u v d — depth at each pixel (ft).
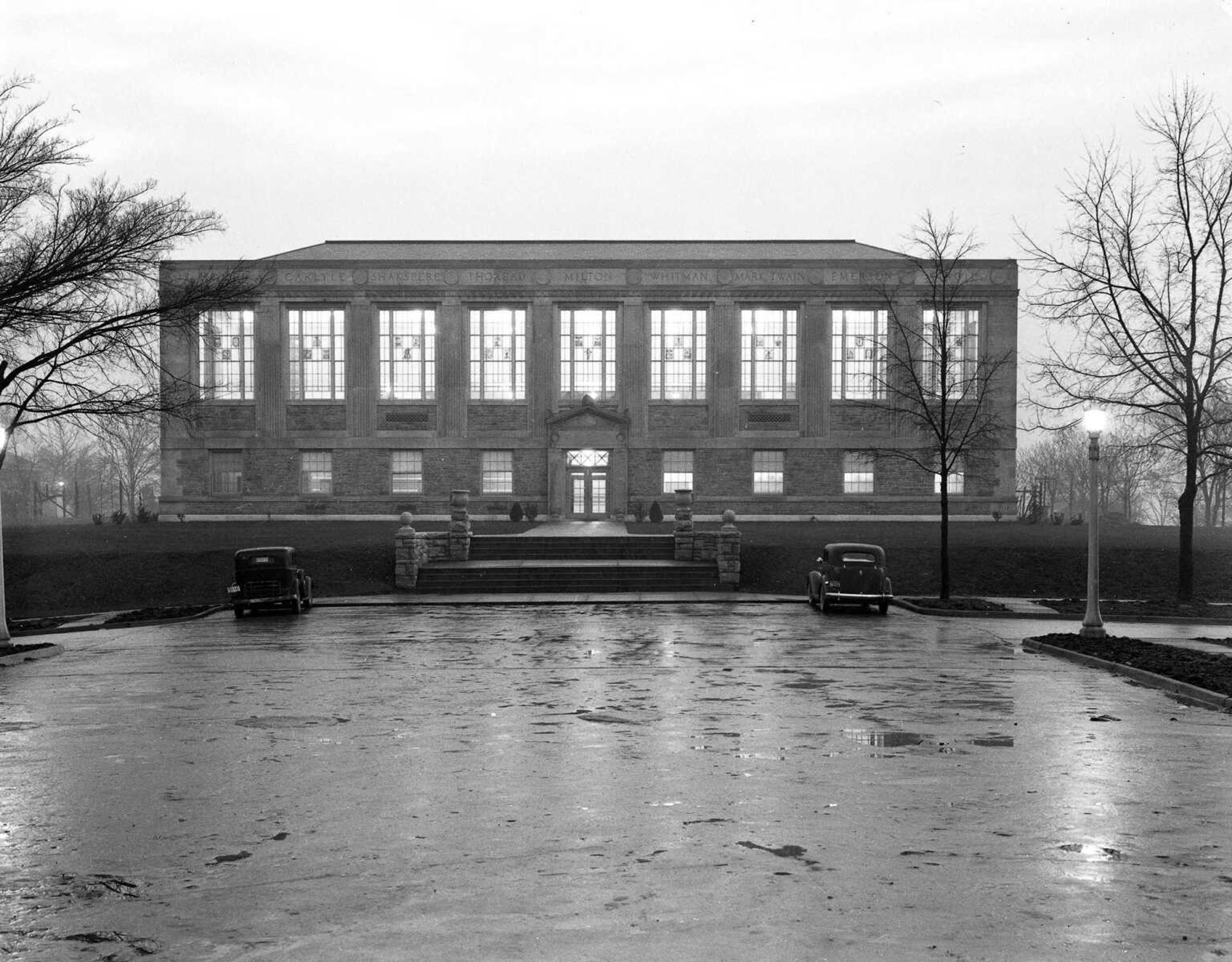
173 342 211.82
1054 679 60.18
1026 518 227.40
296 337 213.66
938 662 68.13
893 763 38.27
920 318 209.56
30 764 39.42
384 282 211.82
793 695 54.54
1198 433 108.88
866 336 209.15
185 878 25.99
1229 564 131.13
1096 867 26.32
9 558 134.62
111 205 93.09
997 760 38.73
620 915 23.03
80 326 96.63
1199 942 21.45
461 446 212.23
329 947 21.45
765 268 211.82
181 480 213.25
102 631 96.53
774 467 213.25
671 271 211.82
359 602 115.24
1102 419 80.28
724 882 25.17
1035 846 28.04
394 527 183.73
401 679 61.00
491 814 31.53
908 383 156.97
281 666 67.72
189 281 113.19
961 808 31.86
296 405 213.05
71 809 32.71
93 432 117.91
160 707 52.42
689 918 22.81
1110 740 42.45
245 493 213.05
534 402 212.23
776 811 31.60
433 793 34.06
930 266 201.87
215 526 188.65
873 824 30.19
